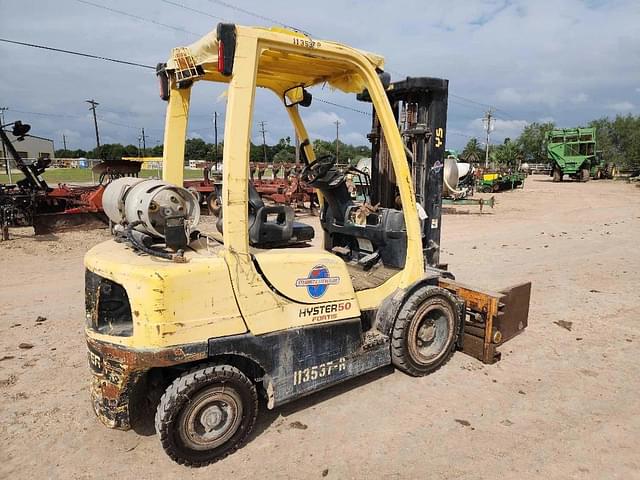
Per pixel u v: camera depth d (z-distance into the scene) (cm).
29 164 1259
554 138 3803
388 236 401
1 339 482
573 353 457
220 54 265
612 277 748
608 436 322
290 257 310
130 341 265
